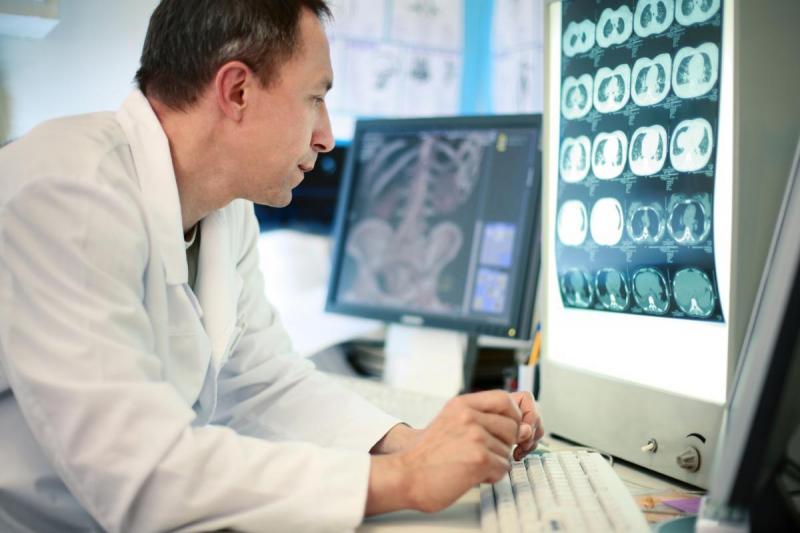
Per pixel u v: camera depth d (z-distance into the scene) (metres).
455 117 1.74
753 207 1.00
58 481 0.95
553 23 1.35
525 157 1.64
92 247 0.88
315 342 1.86
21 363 0.85
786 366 0.65
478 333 1.66
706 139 1.04
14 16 1.69
